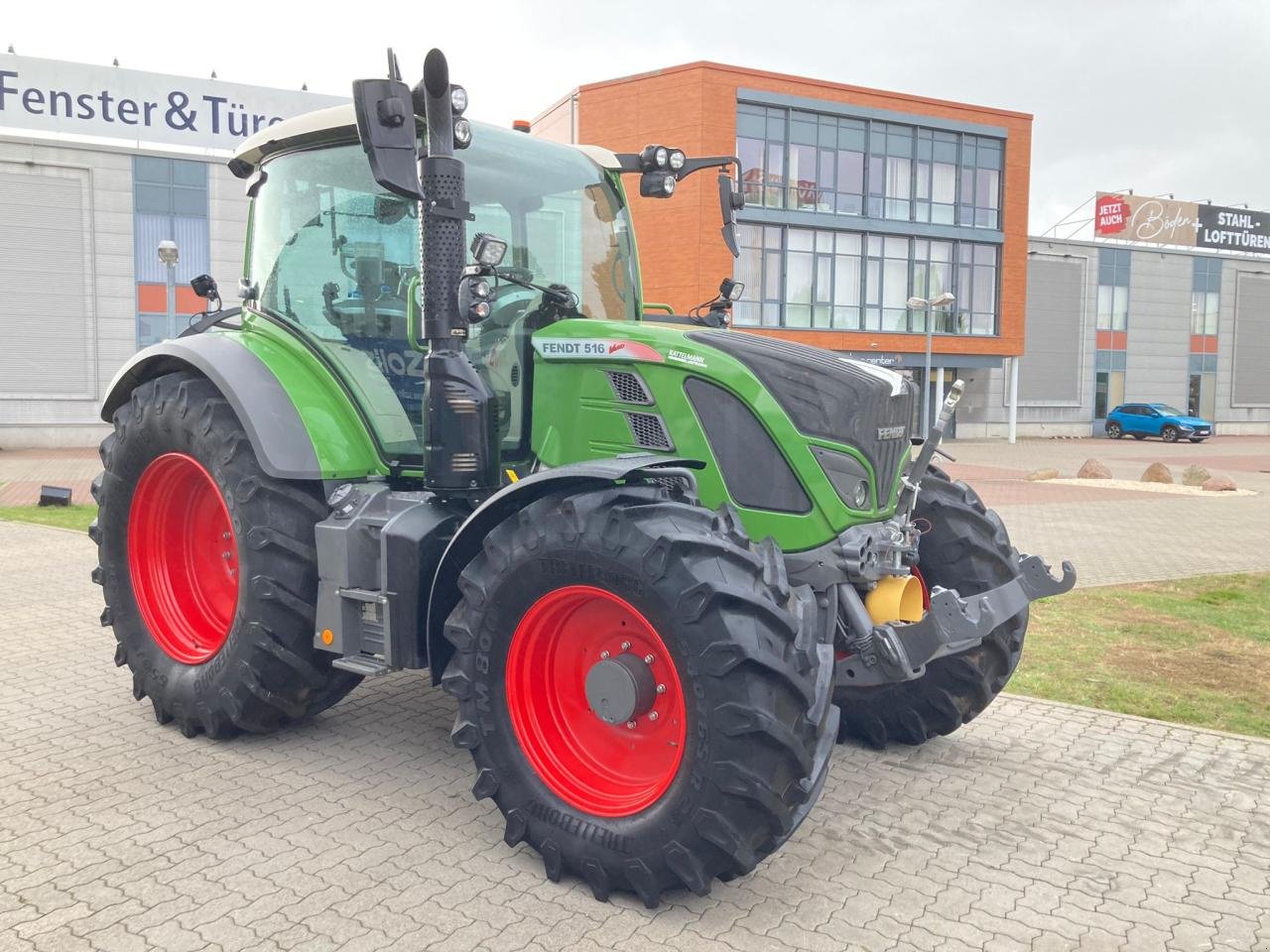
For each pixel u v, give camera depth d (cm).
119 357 2462
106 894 299
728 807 281
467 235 397
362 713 474
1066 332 3850
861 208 3164
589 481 324
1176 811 379
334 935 278
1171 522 1316
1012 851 343
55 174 2364
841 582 351
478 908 295
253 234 464
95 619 659
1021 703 514
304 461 394
